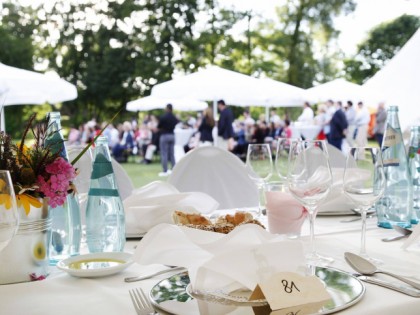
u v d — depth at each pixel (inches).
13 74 221.3
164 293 31.2
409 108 168.4
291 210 47.5
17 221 30.9
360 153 40.4
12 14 670.5
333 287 31.6
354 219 56.5
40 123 39.2
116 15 690.8
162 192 56.2
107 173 44.0
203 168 89.5
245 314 27.8
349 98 361.7
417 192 54.6
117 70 698.2
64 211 42.9
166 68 700.7
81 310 29.8
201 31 699.4
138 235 50.1
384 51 688.4
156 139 547.2
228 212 61.4
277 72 704.4
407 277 35.2
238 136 488.7
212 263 28.8
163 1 691.4
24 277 36.8
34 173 37.0
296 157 39.0
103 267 36.3
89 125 547.5
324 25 694.5
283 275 28.3
